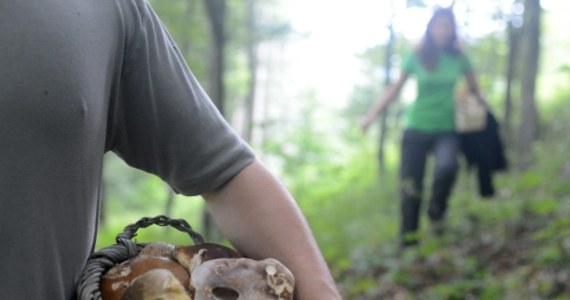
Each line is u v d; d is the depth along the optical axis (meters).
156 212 20.89
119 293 1.29
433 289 5.88
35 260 1.22
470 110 6.52
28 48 1.18
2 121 1.17
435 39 6.54
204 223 9.18
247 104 21.16
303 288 1.36
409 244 6.72
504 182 8.62
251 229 1.40
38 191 1.20
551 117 14.22
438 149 6.55
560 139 12.22
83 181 1.25
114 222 18.88
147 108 1.36
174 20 12.13
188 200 17.70
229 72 21.47
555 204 6.60
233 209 1.41
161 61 1.37
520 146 11.57
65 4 1.22
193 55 12.79
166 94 1.36
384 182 12.53
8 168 1.18
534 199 7.25
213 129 1.40
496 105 14.90
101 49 1.26
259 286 1.26
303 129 15.27
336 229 9.70
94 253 1.35
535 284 5.47
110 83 1.30
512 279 5.63
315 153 13.76
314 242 1.41
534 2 11.77
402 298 6.09
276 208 1.40
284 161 12.90
